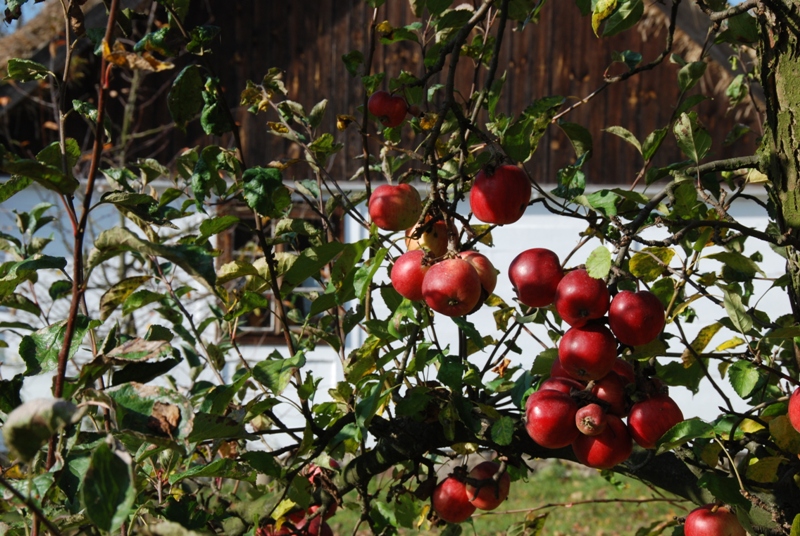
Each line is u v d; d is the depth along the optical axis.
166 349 1.64
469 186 2.05
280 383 1.75
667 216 1.95
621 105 6.84
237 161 1.90
